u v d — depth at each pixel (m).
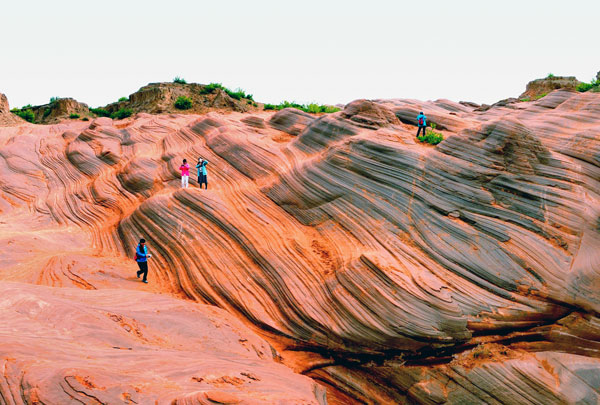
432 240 11.96
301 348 10.67
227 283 12.02
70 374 5.39
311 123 18.83
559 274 10.67
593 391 9.45
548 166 12.72
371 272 10.88
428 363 10.05
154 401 5.57
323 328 10.45
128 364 6.64
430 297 10.12
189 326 9.59
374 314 10.13
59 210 18.45
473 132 13.84
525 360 9.90
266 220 14.31
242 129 22.66
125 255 14.50
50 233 15.67
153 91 41.41
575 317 10.44
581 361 9.96
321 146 17.38
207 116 23.38
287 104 41.16
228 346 9.42
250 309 11.27
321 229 13.73
